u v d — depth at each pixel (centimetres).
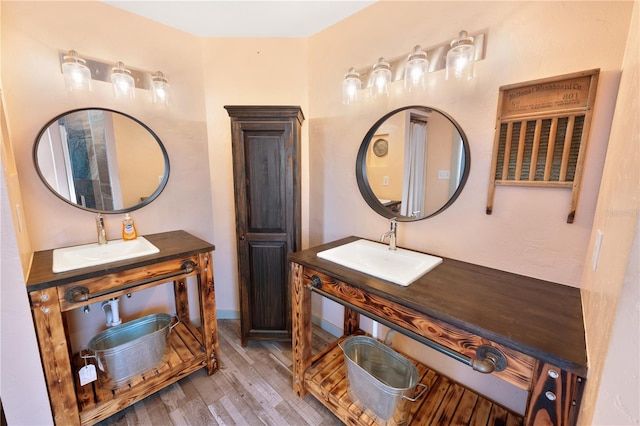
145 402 155
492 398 142
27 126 147
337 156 199
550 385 76
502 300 102
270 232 192
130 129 182
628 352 53
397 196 169
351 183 193
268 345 207
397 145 166
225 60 206
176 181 206
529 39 114
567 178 109
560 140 110
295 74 208
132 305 199
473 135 134
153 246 166
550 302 101
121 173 182
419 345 169
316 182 217
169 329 168
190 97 204
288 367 184
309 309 154
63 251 154
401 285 115
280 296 199
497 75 123
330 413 150
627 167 64
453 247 148
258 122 178
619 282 55
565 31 106
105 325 185
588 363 69
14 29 140
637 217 51
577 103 104
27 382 115
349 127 188
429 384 152
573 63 105
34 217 154
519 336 80
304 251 159
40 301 115
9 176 117
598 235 88
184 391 163
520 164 120
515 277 124
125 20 172
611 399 56
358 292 122
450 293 108
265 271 196
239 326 233
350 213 197
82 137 166
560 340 79
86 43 161
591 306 81
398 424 123
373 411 128
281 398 159
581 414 70
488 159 130
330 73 194
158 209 200
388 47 162
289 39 204
